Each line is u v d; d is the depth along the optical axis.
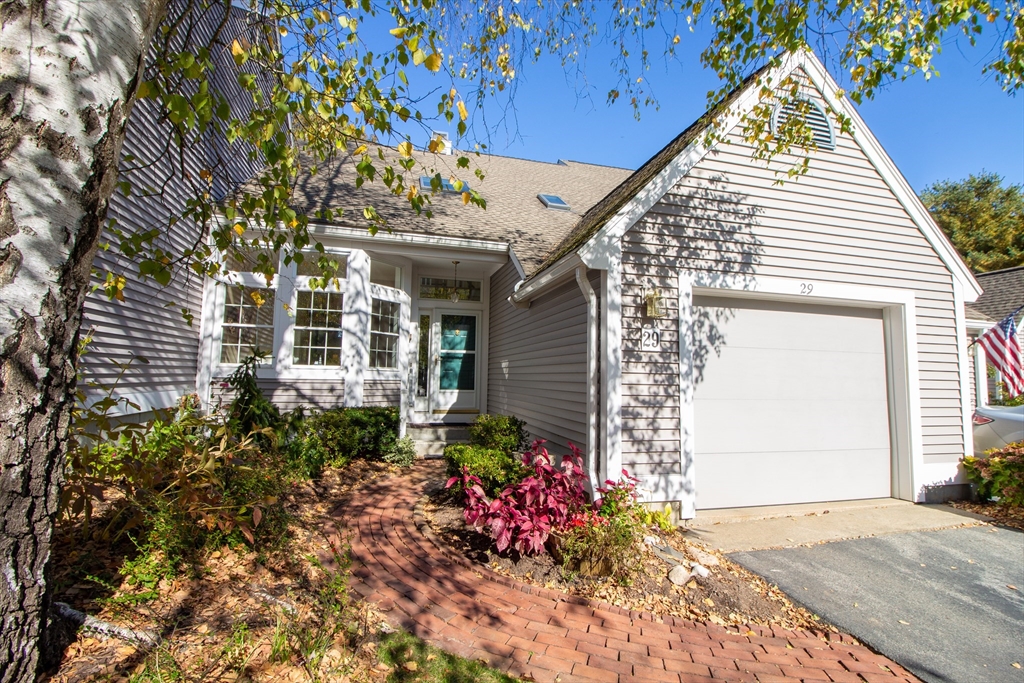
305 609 3.31
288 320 7.91
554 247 8.95
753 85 6.09
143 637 2.68
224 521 3.74
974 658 3.25
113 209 5.21
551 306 7.15
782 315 6.45
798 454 6.40
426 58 3.33
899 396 6.70
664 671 2.99
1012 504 6.20
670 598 3.87
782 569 4.51
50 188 1.94
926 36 4.48
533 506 4.32
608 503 4.71
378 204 9.11
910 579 4.35
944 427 6.72
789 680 2.97
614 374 5.47
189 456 3.80
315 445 6.71
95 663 2.44
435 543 4.66
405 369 9.29
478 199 3.73
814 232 6.36
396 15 3.89
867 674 3.07
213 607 3.17
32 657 2.07
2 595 1.94
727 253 6.02
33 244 1.91
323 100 3.53
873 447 6.70
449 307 10.92
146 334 6.14
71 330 2.11
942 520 5.88
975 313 12.67
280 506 4.59
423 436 9.27
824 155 6.46
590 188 13.27
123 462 3.61
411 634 3.18
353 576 3.97
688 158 5.93
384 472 7.39
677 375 5.73
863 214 6.56
